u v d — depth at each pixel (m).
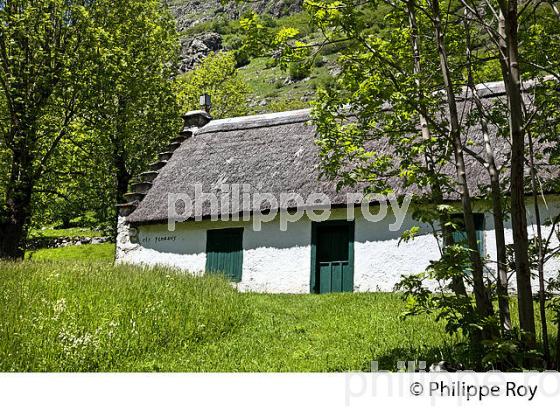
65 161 22.22
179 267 16.14
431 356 6.82
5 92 19.31
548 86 6.22
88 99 21.06
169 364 7.98
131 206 18.22
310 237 15.48
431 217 5.81
